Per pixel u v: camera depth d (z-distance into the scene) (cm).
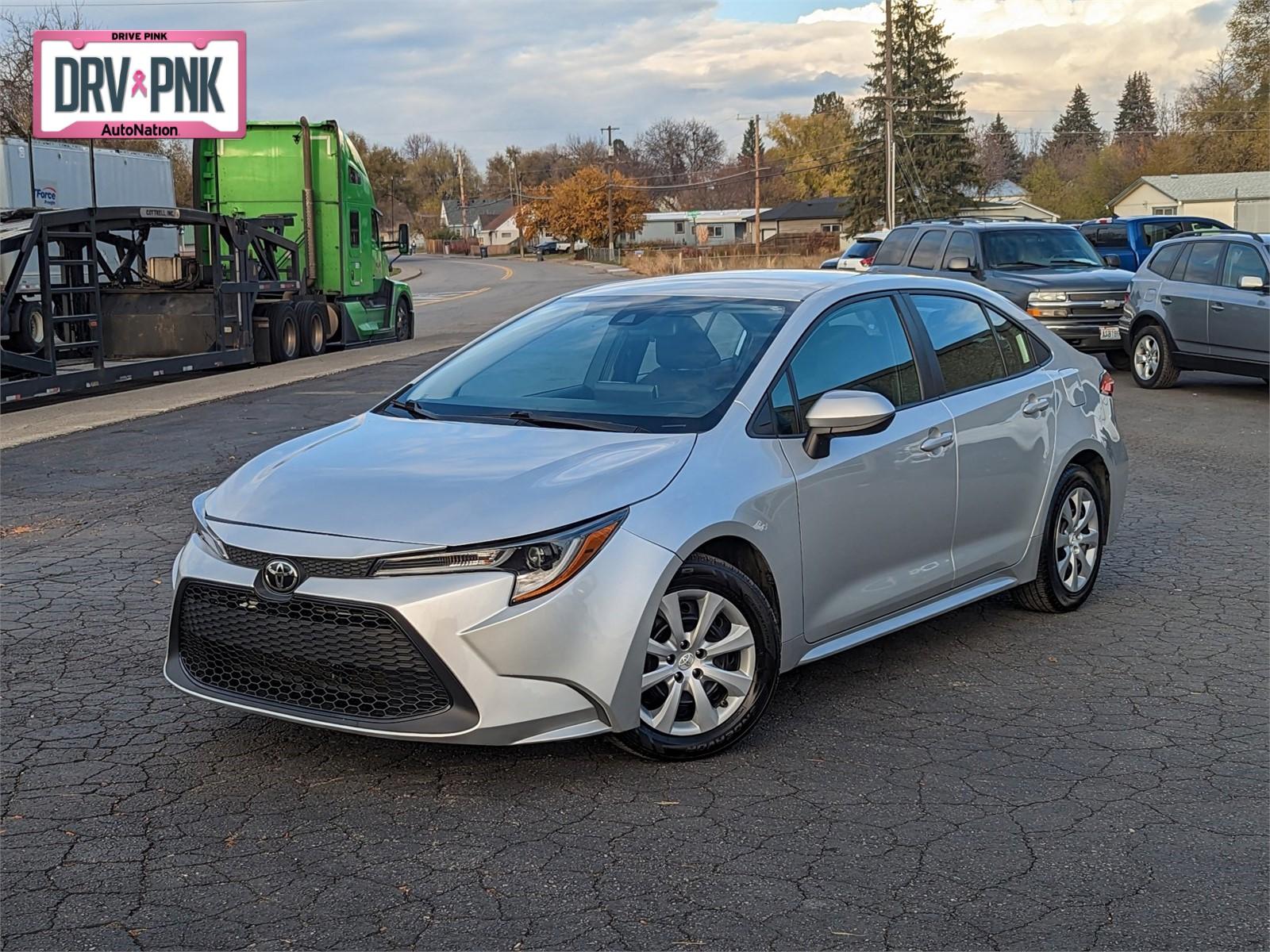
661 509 423
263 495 437
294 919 334
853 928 329
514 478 422
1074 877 358
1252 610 637
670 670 428
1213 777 429
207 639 428
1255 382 1627
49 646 573
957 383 564
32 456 1104
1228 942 323
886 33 5466
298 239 2227
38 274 1633
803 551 471
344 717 403
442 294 5203
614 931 328
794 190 13212
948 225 1728
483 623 389
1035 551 603
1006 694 514
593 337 534
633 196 11744
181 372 1788
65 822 392
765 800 409
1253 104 7981
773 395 482
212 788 418
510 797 411
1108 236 2481
